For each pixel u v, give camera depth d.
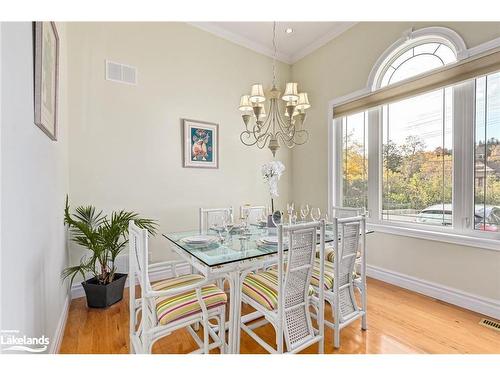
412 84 2.54
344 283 1.91
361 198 3.17
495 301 2.06
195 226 3.17
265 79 3.82
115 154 2.66
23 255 1.11
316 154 3.72
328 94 3.51
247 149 3.64
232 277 1.61
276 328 1.49
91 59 2.54
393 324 2.01
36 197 1.32
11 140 0.99
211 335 1.76
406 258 2.66
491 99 2.10
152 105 2.88
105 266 2.36
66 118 2.35
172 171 3.01
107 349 1.70
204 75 3.25
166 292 1.36
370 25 2.97
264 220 2.74
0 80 0.89
